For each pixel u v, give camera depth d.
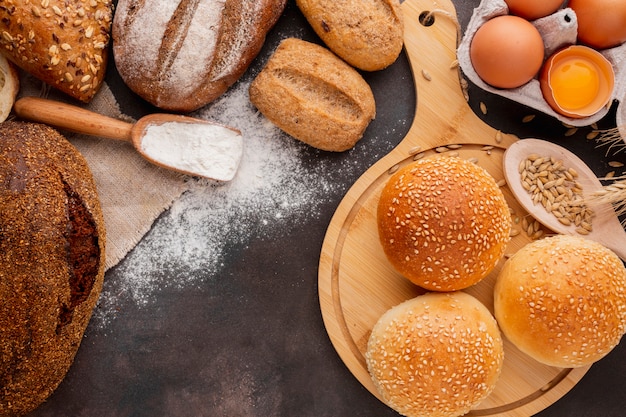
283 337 0.64
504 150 0.63
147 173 0.64
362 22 0.60
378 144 0.64
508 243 0.63
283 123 0.61
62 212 0.58
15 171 0.57
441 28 0.63
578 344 0.58
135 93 0.63
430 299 0.60
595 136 0.64
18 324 0.57
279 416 0.64
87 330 0.64
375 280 0.62
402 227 0.58
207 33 0.59
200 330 0.64
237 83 0.64
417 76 0.63
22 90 0.63
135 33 0.59
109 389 0.64
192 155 0.62
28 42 0.59
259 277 0.64
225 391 0.64
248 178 0.64
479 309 0.59
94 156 0.63
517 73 0.58
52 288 0.58
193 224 0.64
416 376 0.58
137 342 0.64
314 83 0.61
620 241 0.62
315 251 0.64
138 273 0.64
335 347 0.62
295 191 0.64
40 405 0.63
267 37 0.64
